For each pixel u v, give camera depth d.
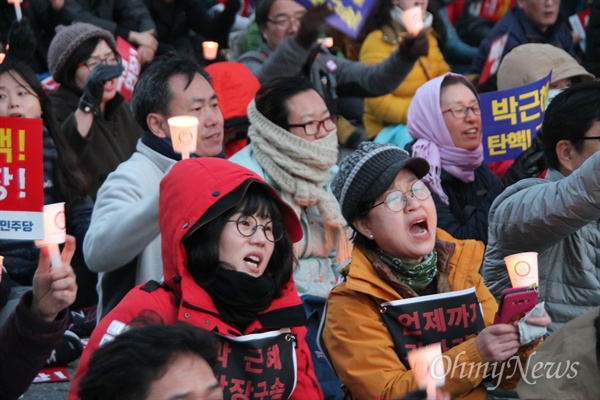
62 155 10.38
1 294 9.07
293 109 8.89
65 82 11.92
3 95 10.04
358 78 12.52
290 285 6.68
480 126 10.21
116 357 4.92
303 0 11.88
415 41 12.14
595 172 7.16
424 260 7.08
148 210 7.70
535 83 10.78
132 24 15.02
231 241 6.38
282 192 8.93
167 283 6.50
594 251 8.07
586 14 16.11
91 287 10.65
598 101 8.09
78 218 10.47
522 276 6.62
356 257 7.08
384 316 6.87
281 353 6.49
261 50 13.35
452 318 6.95
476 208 9.90
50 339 6.30
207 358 5.07
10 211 6.64
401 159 7.05
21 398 9.02
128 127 11.83
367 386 6.70
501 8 16.70
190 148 7.49
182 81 8.77
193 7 15.85
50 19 14.20
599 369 6.40
